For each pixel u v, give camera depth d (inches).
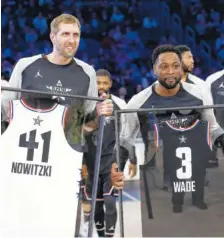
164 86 162.7
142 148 159.5
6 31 649.0
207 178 154.5
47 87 161.8
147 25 692.1
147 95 167.5
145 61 646.5
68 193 150.9
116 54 651.5
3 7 670.5
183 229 154.2
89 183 215.9
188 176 154.9
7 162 151.2
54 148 152.0
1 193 150.3
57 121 152.3
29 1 682.2
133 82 606.2
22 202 150.6
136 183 249.3
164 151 156.1
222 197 154.0
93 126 165.3
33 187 150.8
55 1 693.3
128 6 714.8
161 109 153.6
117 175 154.9
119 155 156.4
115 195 215.9
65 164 151.8
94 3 709.9
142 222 155.5
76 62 165.6
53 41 162.1
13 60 616.4
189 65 227.3
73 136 154.1
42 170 151.3
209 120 162.6
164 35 688.4
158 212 154.9
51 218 150.5
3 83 207.8
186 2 715.4
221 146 156.5
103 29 683.4
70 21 158.6
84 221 218.4
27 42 640.4
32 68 162.9
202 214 154.0
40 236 150.8
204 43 675.4
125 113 161.9
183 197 154.7
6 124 159.8
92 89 166.6
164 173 155.6
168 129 156.5
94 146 210.7
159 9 709.9
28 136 151.7
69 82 163.0
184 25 693.3
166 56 160.6
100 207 221.0
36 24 654.5
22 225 150.5
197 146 155.1
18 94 160.4
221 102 209.8
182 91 166.6
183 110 157.8
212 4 721.0
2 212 150.2
